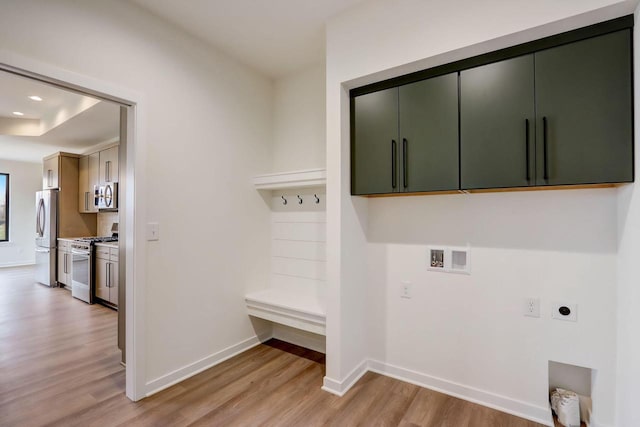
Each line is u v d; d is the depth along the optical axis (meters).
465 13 1.78
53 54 1.75
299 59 2.89
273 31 2.46
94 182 5.29
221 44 2.64
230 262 2.82
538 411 1.92
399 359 2.42
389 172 2.16
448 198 2.23
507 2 1.66
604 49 1.53
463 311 2.16
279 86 3.27
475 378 2.12
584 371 1.88
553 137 1.64
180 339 2.41
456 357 2.19
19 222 7.49
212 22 2.34
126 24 2.08
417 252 2.35
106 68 1.98
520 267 1.98
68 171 5.60
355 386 2.31
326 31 2.32
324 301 2.80
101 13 1.96
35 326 3.57
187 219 2.46
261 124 3.16
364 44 2.13
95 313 4.06
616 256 1.71
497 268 2.05
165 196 2.30
